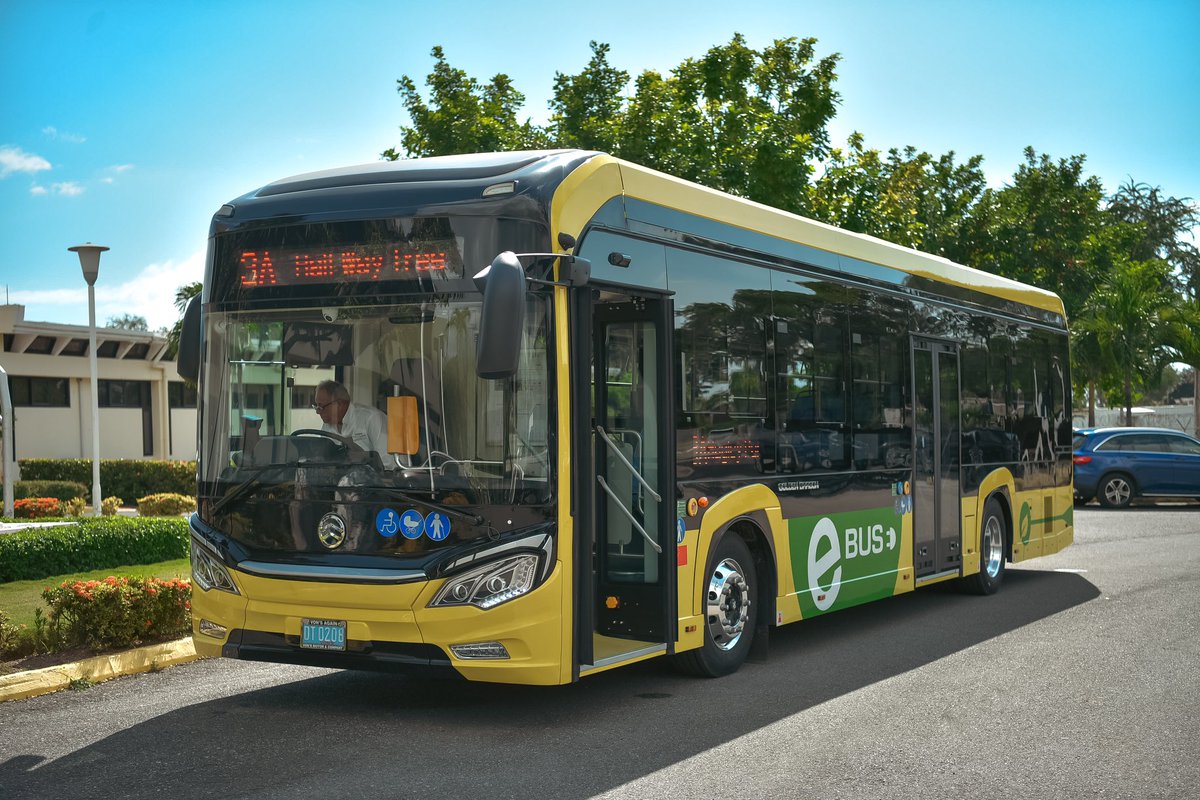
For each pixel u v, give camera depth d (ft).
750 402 29.09
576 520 22.86
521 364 22.39
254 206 24.39
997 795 19.12
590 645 22.89
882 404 35.55
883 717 24.39
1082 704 25.41
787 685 27.55
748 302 29.27
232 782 19.72
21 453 118.32
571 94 77.66
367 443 22.86
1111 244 132.57
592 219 24.02
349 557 22.68
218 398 24.23
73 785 19.56
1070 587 44.75
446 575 22.00
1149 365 115.34
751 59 80.12
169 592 30.63
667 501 25.49
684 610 26.25
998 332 44.45
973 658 30.86
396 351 22.89
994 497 43.57
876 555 34.81
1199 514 80.38
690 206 27.45
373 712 24.75
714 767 20.72
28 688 26.17
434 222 22.91
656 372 25.95
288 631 23.08
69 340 121.90
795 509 30.78
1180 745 22.09
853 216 81.71
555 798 18.93
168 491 111.55
